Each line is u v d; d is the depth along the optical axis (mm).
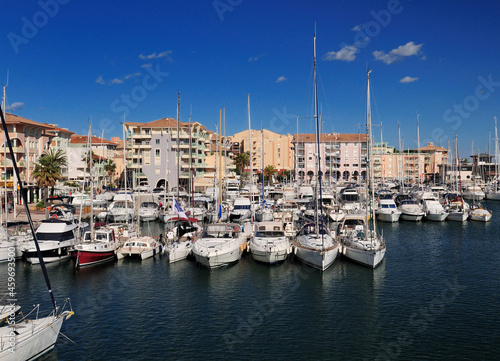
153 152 94750
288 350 19906
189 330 21953
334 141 138750
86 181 92812
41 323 19047
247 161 135750
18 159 70250
